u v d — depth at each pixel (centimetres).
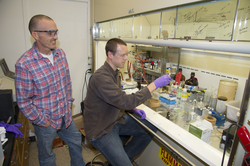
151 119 129
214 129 118
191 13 111
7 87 158
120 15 175
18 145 126
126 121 156
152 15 161
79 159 168
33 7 225
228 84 140
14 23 216
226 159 87
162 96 165
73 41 265
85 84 293
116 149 126
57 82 138
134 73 243
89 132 131
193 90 167
